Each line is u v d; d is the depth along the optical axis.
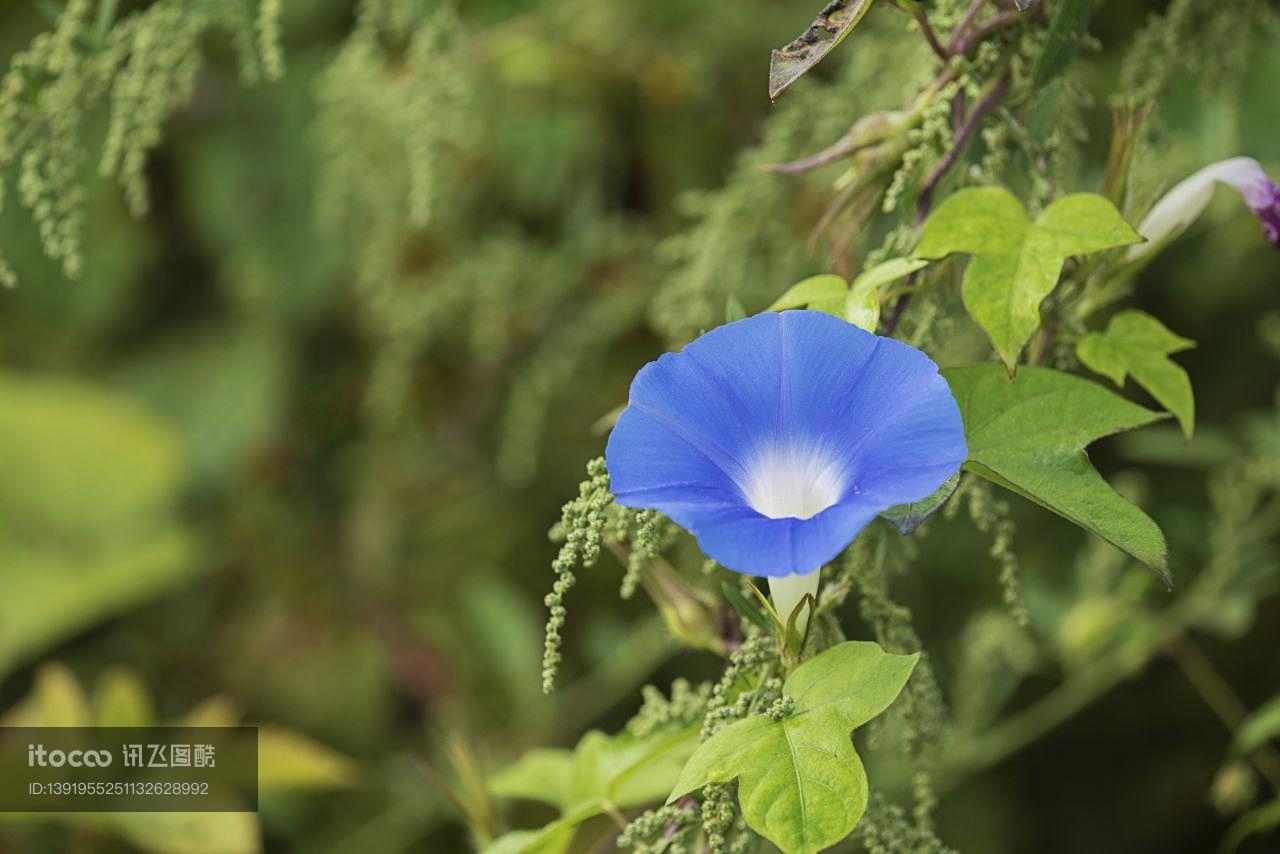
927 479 0.66
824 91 0.87
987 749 0.94
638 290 1.03
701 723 0.74
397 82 0.93
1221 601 0.91
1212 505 1.09
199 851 0.85
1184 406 0.74
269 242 1.12
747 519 0.66
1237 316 1.07
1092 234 0.71
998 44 0.73
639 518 0.69
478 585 1.09
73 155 0.79
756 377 0.68
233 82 1.11
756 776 0.67
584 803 0.75
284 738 0.87
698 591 0.73
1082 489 0.69
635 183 1.08
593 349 1.06
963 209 0.71
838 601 0.71
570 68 1.00
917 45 0.83
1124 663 0.93
